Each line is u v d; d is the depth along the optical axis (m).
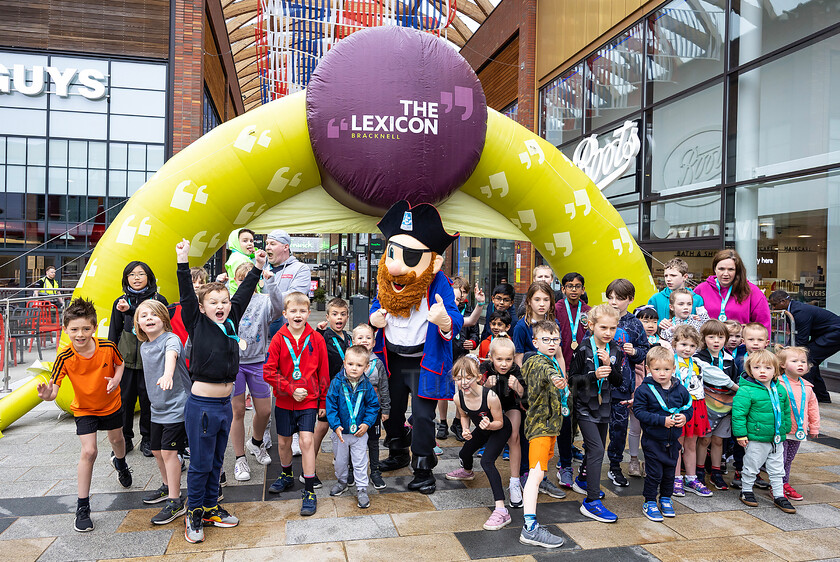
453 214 6.59
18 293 11.71
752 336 4.22
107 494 3.99
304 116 5.59
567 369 4.63
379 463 4.50
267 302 4.56
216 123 16.36
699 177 9.40
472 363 3.81
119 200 12.14
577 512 3.83
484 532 3.48
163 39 12.05
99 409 3.57
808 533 3.52
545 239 6.80
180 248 3.39
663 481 3.78
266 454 4.73
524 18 14.66
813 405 4.08
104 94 11.88
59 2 11.67
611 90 11.62
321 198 6.13
